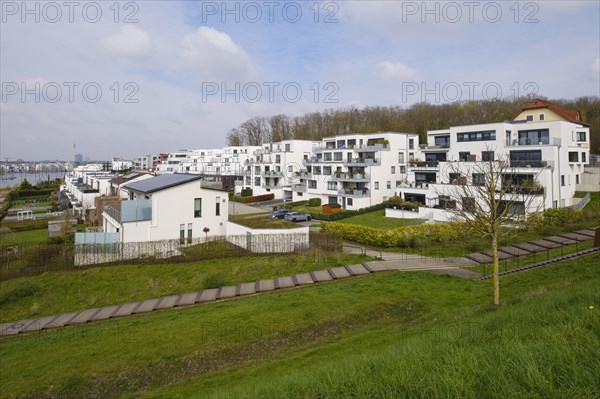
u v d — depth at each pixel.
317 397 5.29
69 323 17.30
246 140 114.38
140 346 12.82
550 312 7.56
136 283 22.25
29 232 42.75
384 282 17.77
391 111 93.81
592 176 40.91
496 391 4.64
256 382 8.10
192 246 27.17
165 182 33.38
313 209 52.75
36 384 11.17
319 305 14.91
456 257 23.83
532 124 38.66
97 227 39.34
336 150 55.47
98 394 10.72
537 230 27.77
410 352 6.36
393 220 39.97
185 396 9.60
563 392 4.44
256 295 18.27
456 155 43.22
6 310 20.22
